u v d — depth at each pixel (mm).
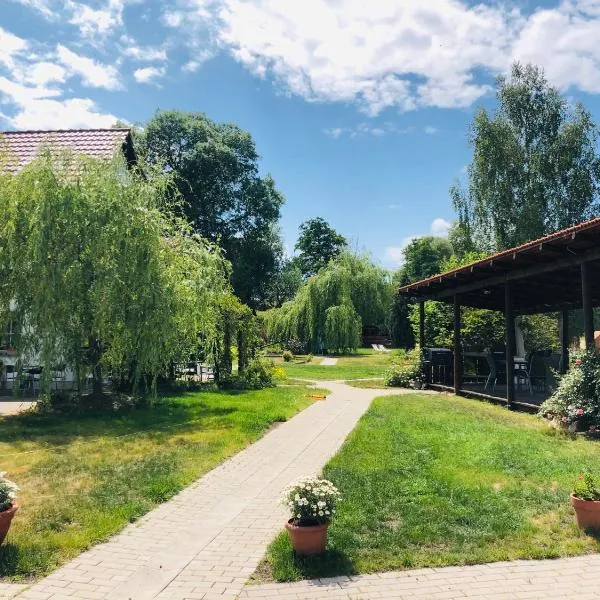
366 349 39219
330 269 33281
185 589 3711
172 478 6316
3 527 4207
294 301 33688
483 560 4062
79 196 10055
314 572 3889
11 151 11555
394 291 35938
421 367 17453
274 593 3629
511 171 27438
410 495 5508
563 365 15266
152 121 40031
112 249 10211
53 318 9930
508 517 4855
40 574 3930
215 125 43031
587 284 9719
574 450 7445
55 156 10320
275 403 12523
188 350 13320
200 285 12078
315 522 4180
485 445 7750
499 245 27594
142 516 5191
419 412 11297
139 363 10922
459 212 28812
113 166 10898
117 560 4188
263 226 44594
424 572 3910
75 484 6066
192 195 40188
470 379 18188
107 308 10094
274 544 4355
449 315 20781
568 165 26812
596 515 4508
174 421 10055
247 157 43219
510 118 28312
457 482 5887
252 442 8547
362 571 3914
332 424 10156
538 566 3988
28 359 10461
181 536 4691
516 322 19578
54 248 9945
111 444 8141
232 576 3910
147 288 10453
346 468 6574
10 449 7789
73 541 4430
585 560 4082
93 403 11320
